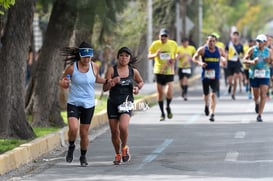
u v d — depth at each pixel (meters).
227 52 61.00
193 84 86.50
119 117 29.42
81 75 28.77
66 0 38.12
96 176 26.83
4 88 34.09
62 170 28.56
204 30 108.75
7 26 34.47
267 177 25.61
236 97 63.47
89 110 29.08
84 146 29.41
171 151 32.69
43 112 40.16
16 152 29.67
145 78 81.12
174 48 44.75
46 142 33.81
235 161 29.42
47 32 40.31
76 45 49.91
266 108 51.91
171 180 25.42
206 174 26.52
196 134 38.44
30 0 34.38
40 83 40.22
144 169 28.11
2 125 34.16
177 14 85.94
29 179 26.80
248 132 38.75
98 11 38.44
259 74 43.22
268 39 49.31
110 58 62.56
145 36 76.56
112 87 29.31
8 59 34.22
